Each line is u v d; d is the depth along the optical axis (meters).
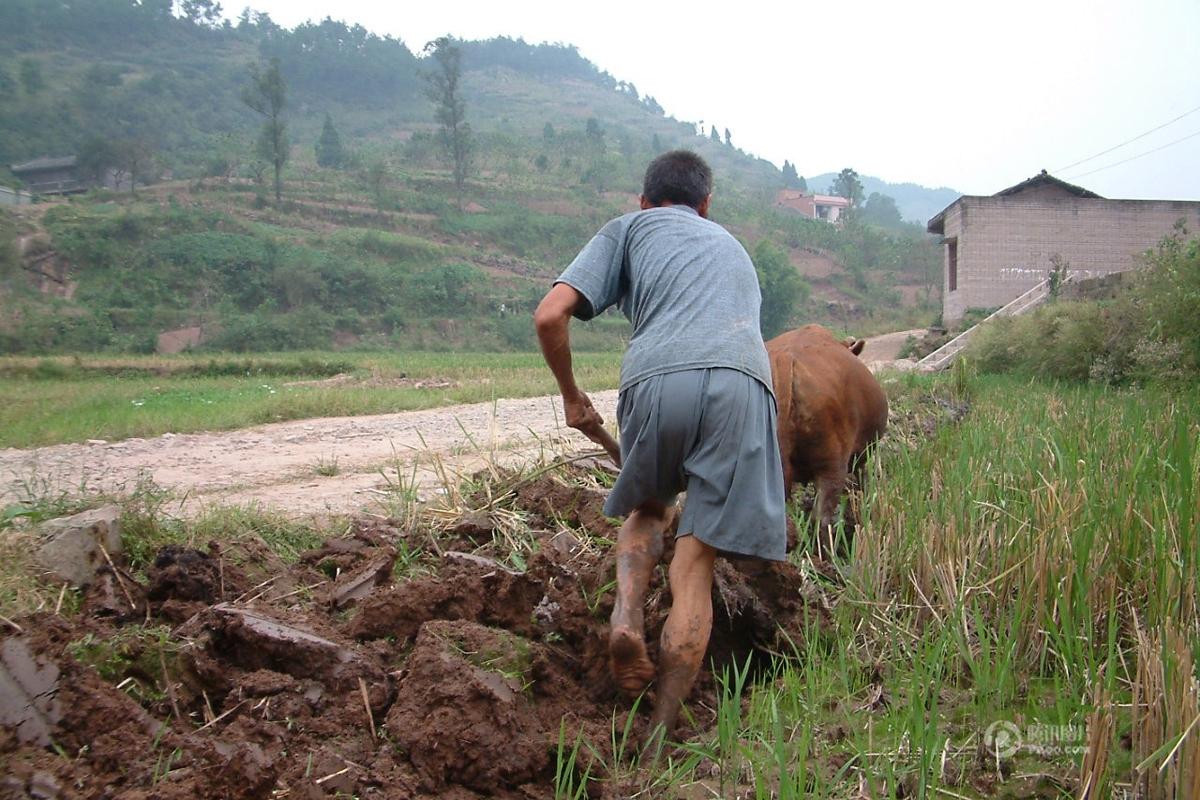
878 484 5.86
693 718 3.79
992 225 34.69
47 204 70.88
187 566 4.34
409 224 79.50
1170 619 3.85
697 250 3.98
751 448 3.71
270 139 84.19
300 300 56.47
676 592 3.73
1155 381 13.42
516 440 10.32
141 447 11.23
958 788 3.40
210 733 3.41
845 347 6.30
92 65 139.88
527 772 3.43
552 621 4.29
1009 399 11.64
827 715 3.96
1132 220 34.66
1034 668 4.24
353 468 9.02
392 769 3.34
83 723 3.20
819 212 127.19
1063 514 4.68
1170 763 3.11
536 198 94.56
